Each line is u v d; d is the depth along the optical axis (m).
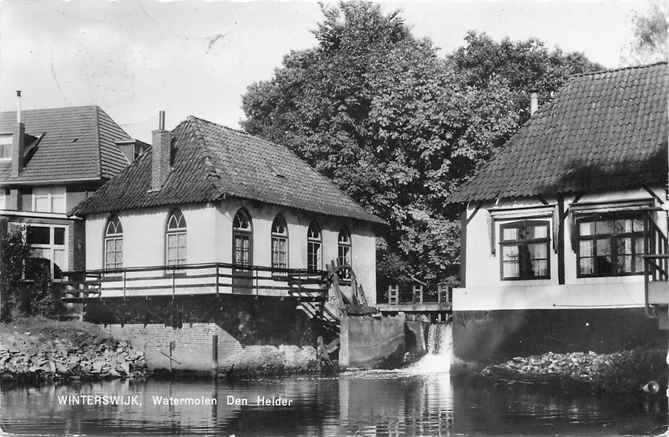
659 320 23.33
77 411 21.45
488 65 48.38
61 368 30.09
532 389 23.64
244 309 32.69
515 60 48.38
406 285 46.50
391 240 46.62
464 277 28.00
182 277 31.64
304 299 34.97
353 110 47.28
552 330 25.92
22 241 35.00
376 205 45.53
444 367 36.62
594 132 27.09
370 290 42.00
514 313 26.64
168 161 34.47
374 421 18.83
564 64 48.03
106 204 35.16
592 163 26.06
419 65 45.47
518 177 27.12
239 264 33.31
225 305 31.77
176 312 32.28
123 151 43.12
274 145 40.84
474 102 44.44
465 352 27.55
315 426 18.25
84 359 30.84
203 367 31.25
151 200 33.59
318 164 46.09
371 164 45.53
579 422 17.89
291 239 36.50
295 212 36.78
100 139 42.06
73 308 35.12
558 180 26.19
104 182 40.41
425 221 44.94
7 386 27.83
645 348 23.97
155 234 33.88
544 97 47.16
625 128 26.64
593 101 28.14
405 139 45.19
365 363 35.66
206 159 33.91
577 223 25.98
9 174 41.31
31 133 42.91
